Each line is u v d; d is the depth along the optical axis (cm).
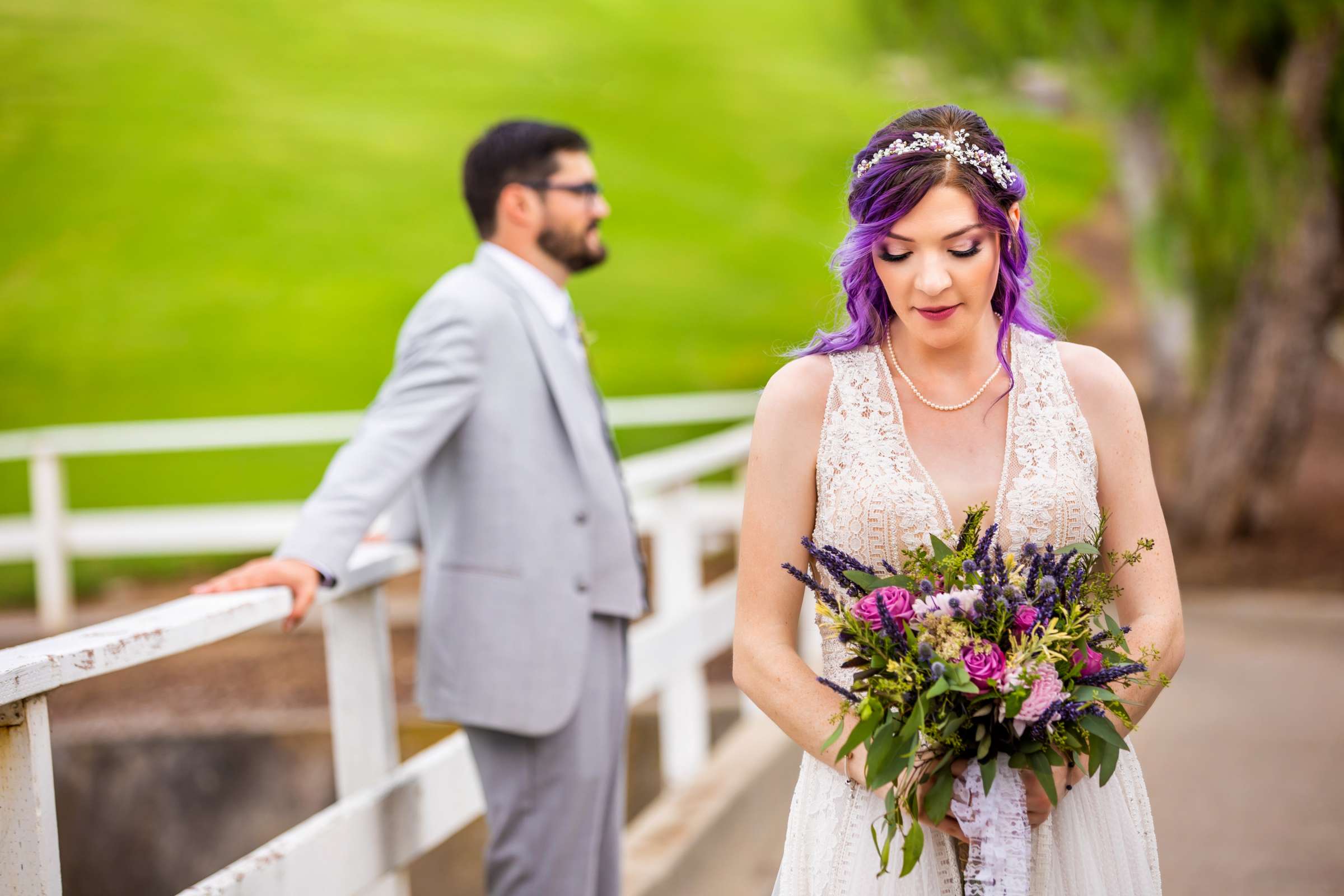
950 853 193
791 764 466
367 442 257
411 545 294
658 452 1104
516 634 270
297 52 3086
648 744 527
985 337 201
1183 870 364
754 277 2102
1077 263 2152
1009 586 171
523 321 282
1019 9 705
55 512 691
